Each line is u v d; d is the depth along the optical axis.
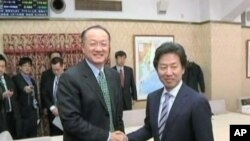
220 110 3.79
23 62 3.86
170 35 5.28
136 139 1.72
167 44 1.47
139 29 5.05
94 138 1.67
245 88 5.89
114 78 1.97
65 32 4.52
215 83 5.36
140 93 5.04
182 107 1.40
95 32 1.77
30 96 3.81
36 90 3.96
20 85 3.77
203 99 1.40
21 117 3.74
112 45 4.84
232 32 5.50
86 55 1.81
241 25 5.71
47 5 4.38
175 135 1.40
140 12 5.06
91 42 1.76
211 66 5.33
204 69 5.47
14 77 3.83
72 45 4.45
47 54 4.33
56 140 2.55
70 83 1.74
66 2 4.55
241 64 5.71
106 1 4.81
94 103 1.75
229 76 5.51
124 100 4.50
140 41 5.04
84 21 4.64
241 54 5.68
